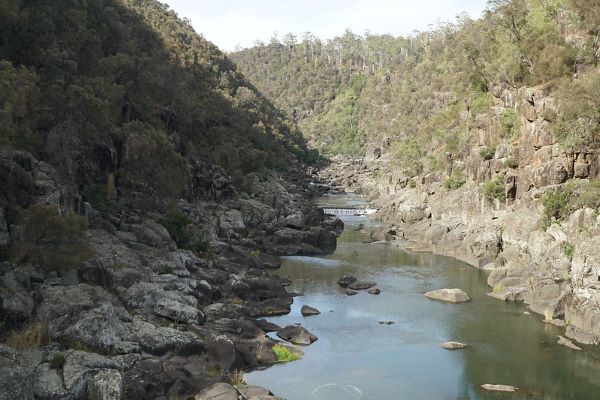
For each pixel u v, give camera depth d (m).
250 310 50.81
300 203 121.81
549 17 92.19
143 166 67.44
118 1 128.00
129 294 43.31
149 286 44.84
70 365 31.14
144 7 197.00
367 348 43.38
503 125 82.94
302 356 41.50
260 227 89.81
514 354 42.06
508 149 79.12
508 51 92.56
